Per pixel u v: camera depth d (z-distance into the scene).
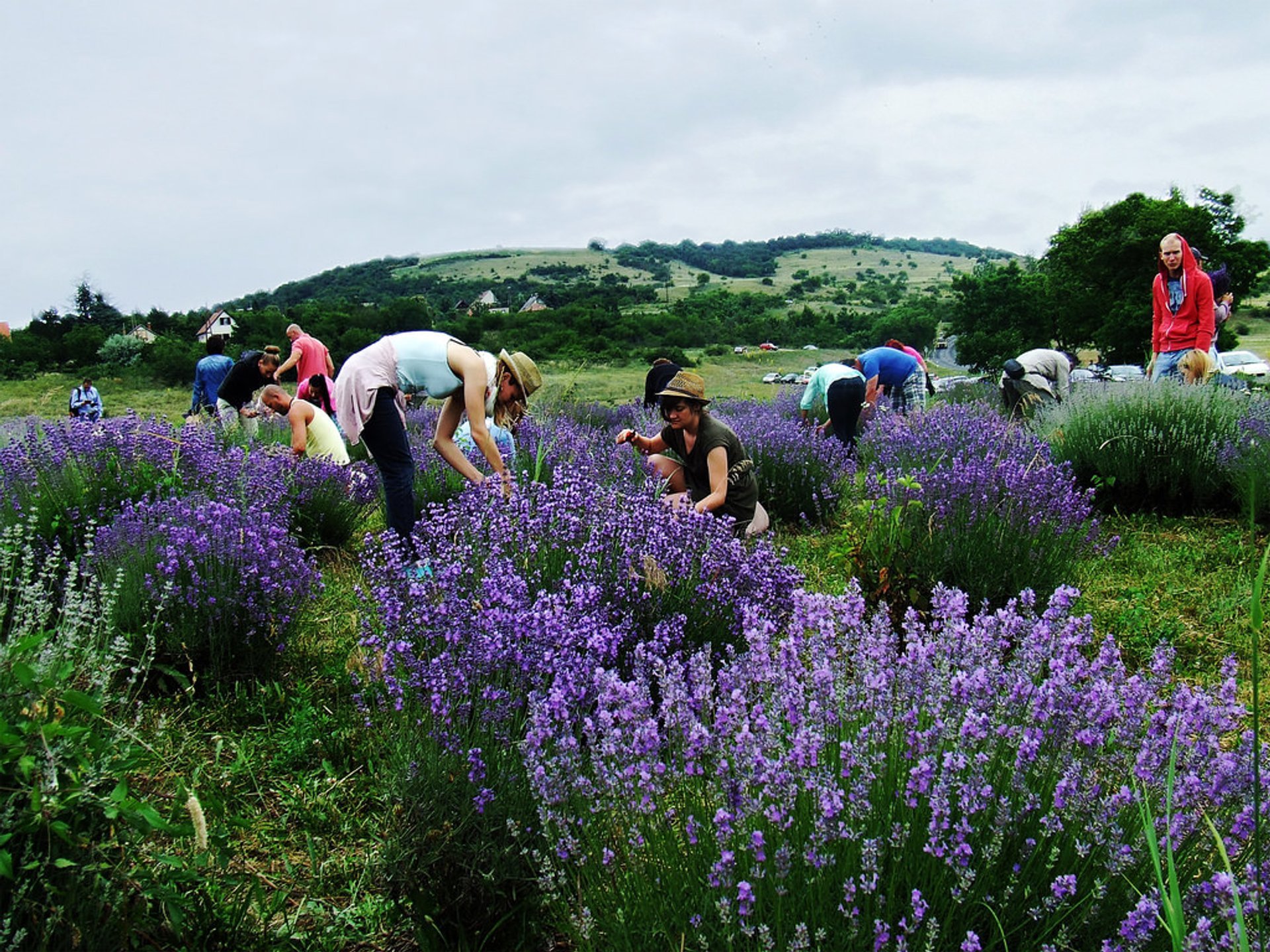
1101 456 7.00
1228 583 5.00
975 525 4.62
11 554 3.37
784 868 1.81
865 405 10.55
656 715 3.18
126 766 2.18
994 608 4.45
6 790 1.97
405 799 2.50
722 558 3.67
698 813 2.13
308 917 2.54
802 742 1.98
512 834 2.36
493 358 5.40
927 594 4.43
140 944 2.10
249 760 3.27
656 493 4.70
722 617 3.58
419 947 2.44
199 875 2.25
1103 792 2.12
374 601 3.30
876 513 4.73
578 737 2.64
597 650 2.69
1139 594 4.81
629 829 2.14
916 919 1.73
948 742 2.19
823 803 1.85
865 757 2.06
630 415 12.59
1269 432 6.62
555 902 2.33
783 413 12.31
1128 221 40.31
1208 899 1.78
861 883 1.83
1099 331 40.75
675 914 1.98
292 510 5.75
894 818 2.02
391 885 2.47
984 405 10.10
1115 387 7.91
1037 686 2.40
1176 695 2.15
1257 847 1.63
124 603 3.81
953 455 6.86
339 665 3.97
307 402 7.06
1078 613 4.63
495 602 2.92
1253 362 28.39
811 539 6.55
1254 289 41.00
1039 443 6.68
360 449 9.23
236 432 8.20
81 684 2.96
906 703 2.28
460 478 6.74
